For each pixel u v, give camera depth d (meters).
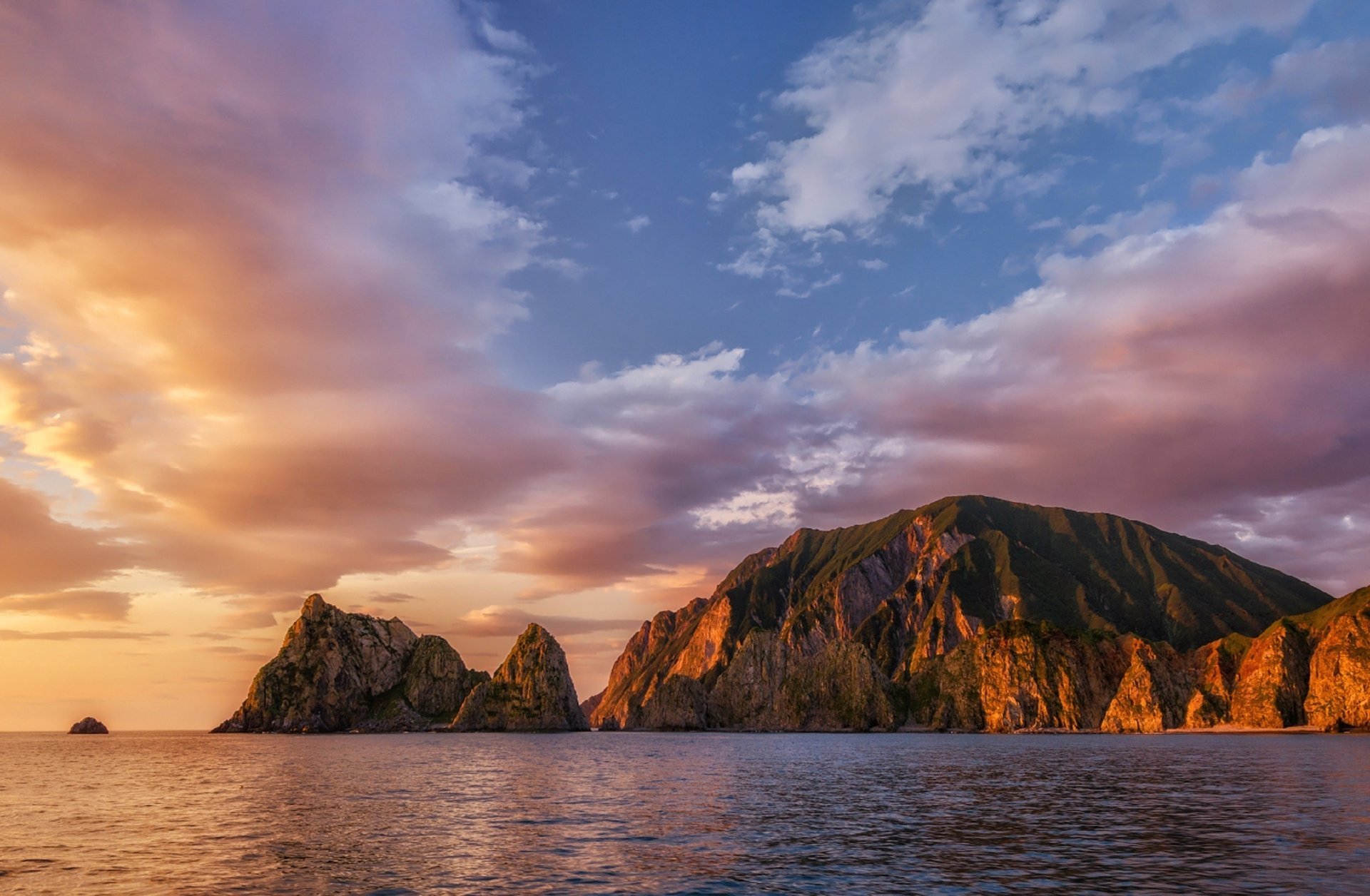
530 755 148.50
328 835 51.19
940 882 36.84
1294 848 43.97
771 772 105.56
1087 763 118.00
